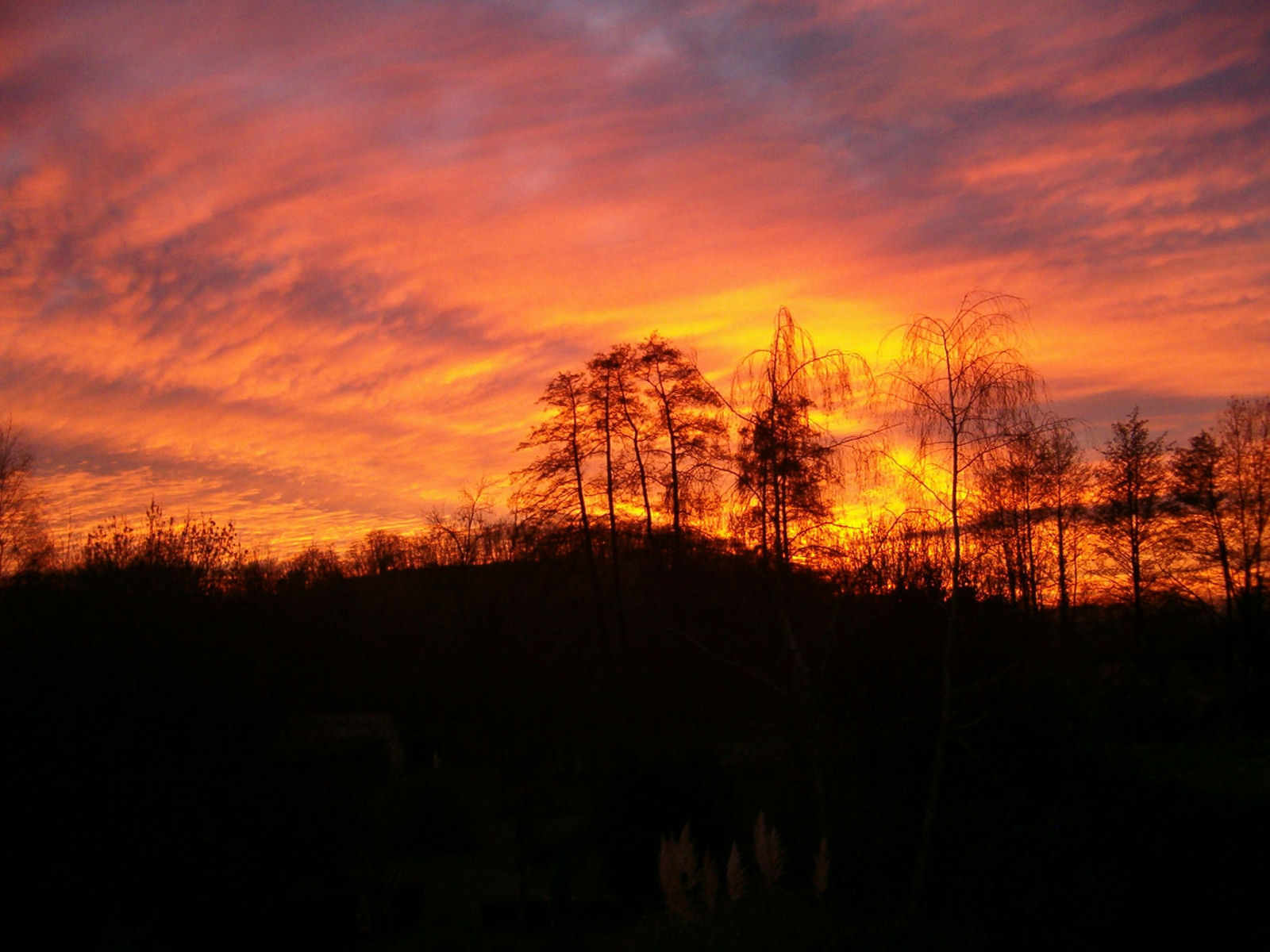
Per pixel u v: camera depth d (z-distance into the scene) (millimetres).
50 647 11672
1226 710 20047
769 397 11750
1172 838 9344
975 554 11141
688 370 23516
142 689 12188
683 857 10227
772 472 11578
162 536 14984
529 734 15430
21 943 10016
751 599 13016
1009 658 10969
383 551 32938
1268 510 33406
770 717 13195
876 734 10867
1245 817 9453
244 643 14141
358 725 19781
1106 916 8430
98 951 10102
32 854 10336
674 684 13344
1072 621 14039
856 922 9781
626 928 11336
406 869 15320
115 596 12953
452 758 20266
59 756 10852
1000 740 10969
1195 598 33125
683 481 15211
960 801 10703
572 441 25969
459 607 22125
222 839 12219
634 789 12445
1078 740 12031
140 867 11289
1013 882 9484
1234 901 8125
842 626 11562
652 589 19359
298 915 11680
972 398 10250
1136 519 33188
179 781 12125
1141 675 24000
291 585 17797
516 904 12234
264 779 13578
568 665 16703
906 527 11453
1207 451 33781
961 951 8609
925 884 10023
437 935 11922
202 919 11367
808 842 11648
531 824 16188
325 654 19031
